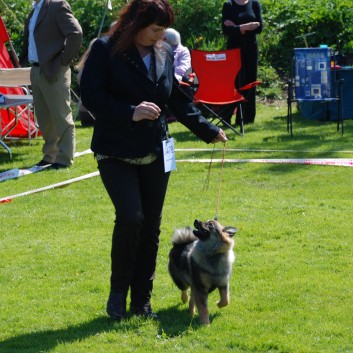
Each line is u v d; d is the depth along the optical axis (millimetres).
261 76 18047
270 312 6121
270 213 8969
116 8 19156
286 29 19031
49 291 6812
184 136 13859
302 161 11422
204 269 5758
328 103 14977
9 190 10578
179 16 19047
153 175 5848
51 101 11531
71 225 8859
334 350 5355
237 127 14609
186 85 12562
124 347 5496
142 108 5465
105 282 6984
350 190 9875
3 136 13711
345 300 6320
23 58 13773
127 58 5605
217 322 5922
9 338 5805
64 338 5742
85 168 11695
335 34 18812
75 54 11289
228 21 14469
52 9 11242
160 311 6246
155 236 6043
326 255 7500
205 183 10453
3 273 7316
